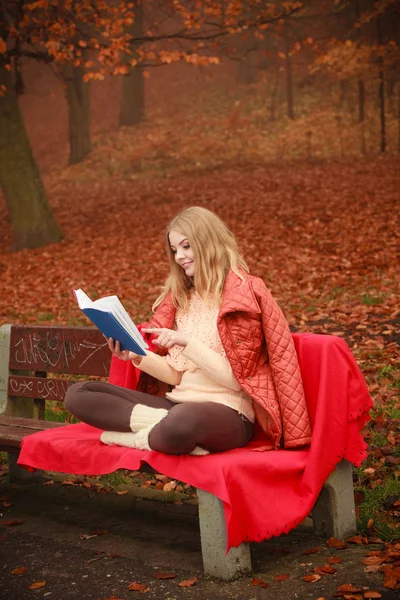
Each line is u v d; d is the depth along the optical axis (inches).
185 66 1359.5
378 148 847.1
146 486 169.8
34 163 648.4
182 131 1063.6
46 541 140.2
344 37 933.8
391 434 172.2
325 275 391.5
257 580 114.5
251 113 1066.1
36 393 177.8
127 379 150.3
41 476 181.3
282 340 126.6
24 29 523.8
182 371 136.1
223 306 127.2
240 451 126.1
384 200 585.9
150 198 778.8
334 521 129.3
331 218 552.4
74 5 524.1
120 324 123.2
